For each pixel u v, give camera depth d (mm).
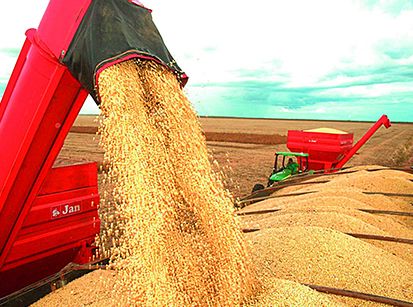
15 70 3043
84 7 2432
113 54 2121
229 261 2416
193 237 2414
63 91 2797
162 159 2357
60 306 3168
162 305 2186
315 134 11047
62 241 4086
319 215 4672
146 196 2232
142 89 2430
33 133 2889
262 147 28312
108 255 4523
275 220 4934
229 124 86500
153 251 2229
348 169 9992
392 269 3402
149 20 2588
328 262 3201
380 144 31531
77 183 4250
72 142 27047
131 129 2258
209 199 2467
